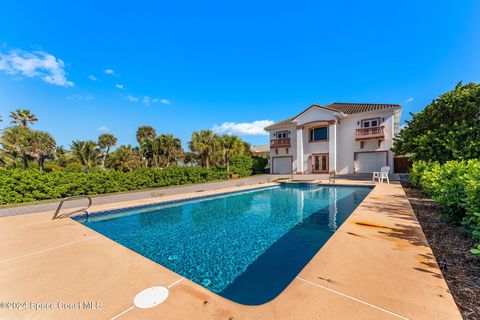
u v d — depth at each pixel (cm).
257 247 495
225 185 1636
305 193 1278
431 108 1063
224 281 355
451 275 261
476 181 362
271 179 2067
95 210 758
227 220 741
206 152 2106
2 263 335
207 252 475
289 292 223
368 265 280
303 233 585
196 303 217
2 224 583
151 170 1536
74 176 1169
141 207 870
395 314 186
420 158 1097
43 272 302
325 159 2323
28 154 1822
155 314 202
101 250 385
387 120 1988
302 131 2434
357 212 585
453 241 374
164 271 296
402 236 393
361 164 2128
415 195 891
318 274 258
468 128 902
